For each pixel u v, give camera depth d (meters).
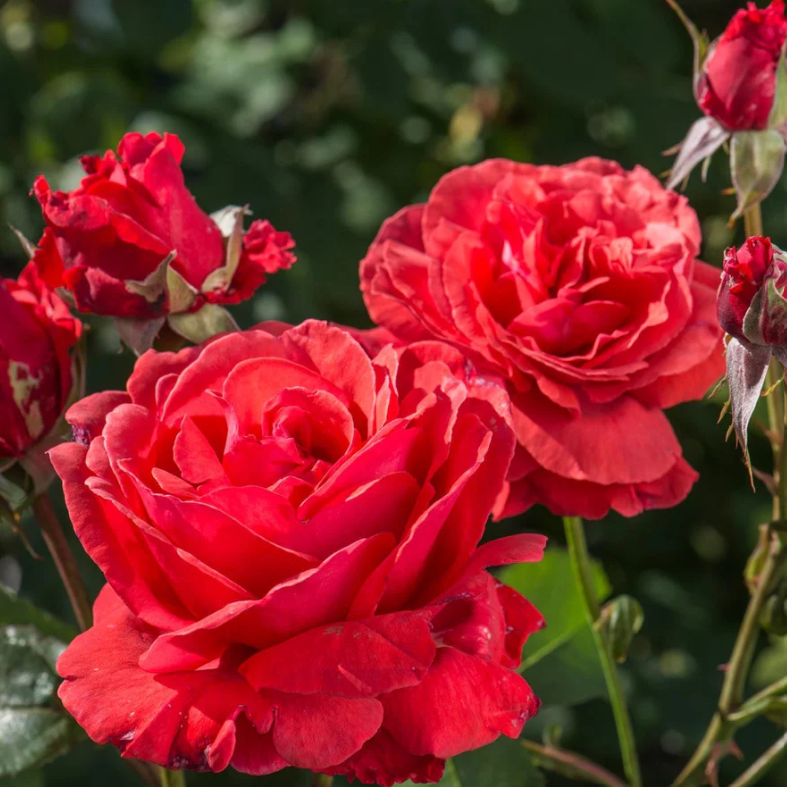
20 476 0.44
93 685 0.38
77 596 0.45
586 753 0.87
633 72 0.86
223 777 0.75
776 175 0.46
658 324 0.46
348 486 0.38
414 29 0.83
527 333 0.46
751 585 0.49
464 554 0.39
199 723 0.37
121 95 0.81
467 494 0.39
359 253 0.87
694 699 0.89
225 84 0.91
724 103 0.46
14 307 0.43
